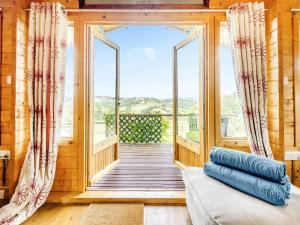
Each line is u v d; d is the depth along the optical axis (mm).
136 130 6668
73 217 2279
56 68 2537
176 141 4059
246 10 2555
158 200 2588
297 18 2660
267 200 1298
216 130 2789
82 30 2773
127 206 2504
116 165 4078
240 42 2553
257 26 2555
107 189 2857
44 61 2525
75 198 2586
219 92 2799
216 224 1179
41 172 2463
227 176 1561
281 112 2529
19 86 2553
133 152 5309
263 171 1366
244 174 1481
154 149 5688
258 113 2543
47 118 2537
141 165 4117
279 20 2531
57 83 2547
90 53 2947
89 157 2904
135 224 2139
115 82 4082
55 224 2141
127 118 6660
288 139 2695
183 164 3771
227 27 2709
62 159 2785
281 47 2525
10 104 2688
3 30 2725
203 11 2760
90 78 2938
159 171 3719
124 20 2783
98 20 2779
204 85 2898
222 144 2791
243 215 1176
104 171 3488
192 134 3467
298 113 2682
